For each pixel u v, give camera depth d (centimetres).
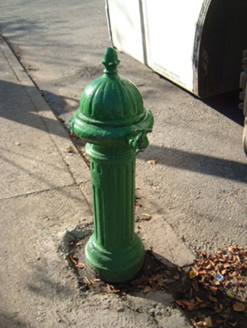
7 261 300
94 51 830
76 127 232
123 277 282
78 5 1259
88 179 402
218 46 509
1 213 353
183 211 369
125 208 262
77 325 253
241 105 443
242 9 491
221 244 329
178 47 554
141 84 663
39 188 388
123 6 689
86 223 336
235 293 285
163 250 314
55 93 638
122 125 223
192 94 621
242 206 377
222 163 446
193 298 279
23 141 472
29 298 271
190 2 500
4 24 1078
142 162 451
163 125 533
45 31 992
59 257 304
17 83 642
